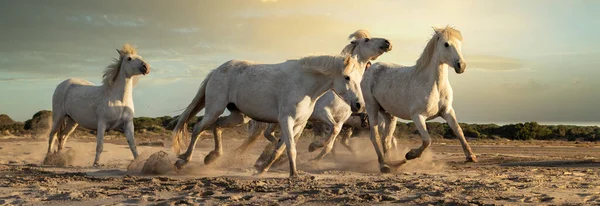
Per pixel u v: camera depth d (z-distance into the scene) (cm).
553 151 1933
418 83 985
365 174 961
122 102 1184
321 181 798
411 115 992
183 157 941
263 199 625
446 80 988
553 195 624
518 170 1011
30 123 3334
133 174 949
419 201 599
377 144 1069
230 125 977
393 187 707
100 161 1312
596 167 1091
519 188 692
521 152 1866
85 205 601
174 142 974
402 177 880
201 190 705
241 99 891
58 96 1280
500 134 3644
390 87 1037
